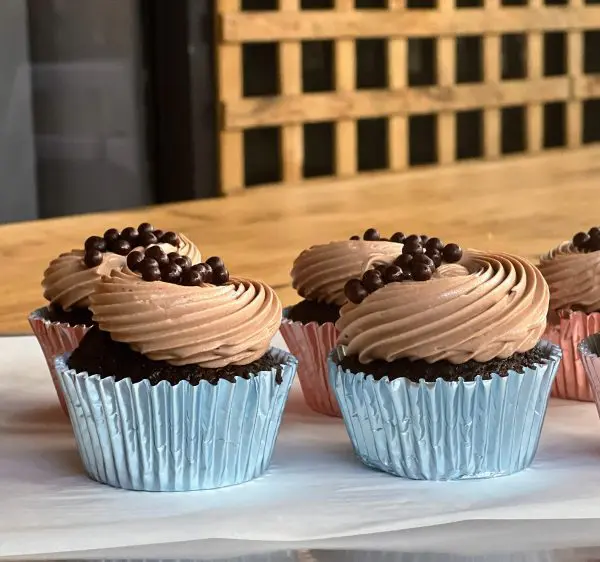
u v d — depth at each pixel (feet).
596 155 3.67
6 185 3.20
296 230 2.38
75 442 1.50
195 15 3.26
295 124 3.48
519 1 4.09
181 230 2.38
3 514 1.25
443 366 1.38
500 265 1.46
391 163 3.72
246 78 3.53
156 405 1.34
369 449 1.41
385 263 1.61
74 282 1.65
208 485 1.36
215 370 1.37
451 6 3.73
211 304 1.38
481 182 3.06
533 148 4.05
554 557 1.10
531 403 1.39
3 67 3.13
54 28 3.21
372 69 3.82
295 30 3.39
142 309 1.37
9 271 2.09
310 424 1.59
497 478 1.38
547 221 2.46
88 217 2.55
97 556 1.13
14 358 1.79
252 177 3.64
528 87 3.97
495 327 1.38
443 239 2.27
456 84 3.91
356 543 1.16
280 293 1.87
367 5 3.75
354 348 1.42
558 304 1.66
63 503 1.30
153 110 3.43
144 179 3.45
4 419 1.58
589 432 1.52
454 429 1.36
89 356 1.40
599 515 1.23
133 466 1.35
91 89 3.30
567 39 4.09
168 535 1.17
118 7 3.30
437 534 1.18
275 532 1.19
